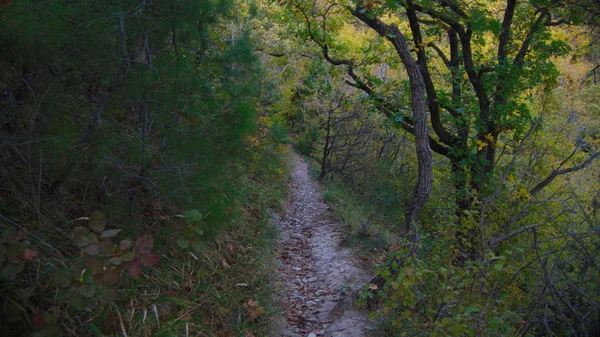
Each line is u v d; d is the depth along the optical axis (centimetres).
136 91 348
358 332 433
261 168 991
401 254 398
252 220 709
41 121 311
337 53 962
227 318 401
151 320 312
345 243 725
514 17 860
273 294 513
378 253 692
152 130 380
